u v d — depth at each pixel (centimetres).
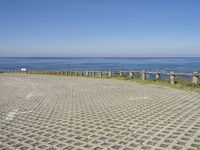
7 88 1848
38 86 1939
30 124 771
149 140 589
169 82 1862
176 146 545
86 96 1337
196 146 543
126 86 1795
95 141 593
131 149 534
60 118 840
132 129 684
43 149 551
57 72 3588
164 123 739
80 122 778
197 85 1584
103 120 794
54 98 1291
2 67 9269
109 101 1156
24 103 1156
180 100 1136
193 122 742
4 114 922
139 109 953
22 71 4238
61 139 617
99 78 2675
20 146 573
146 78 2172
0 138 636
